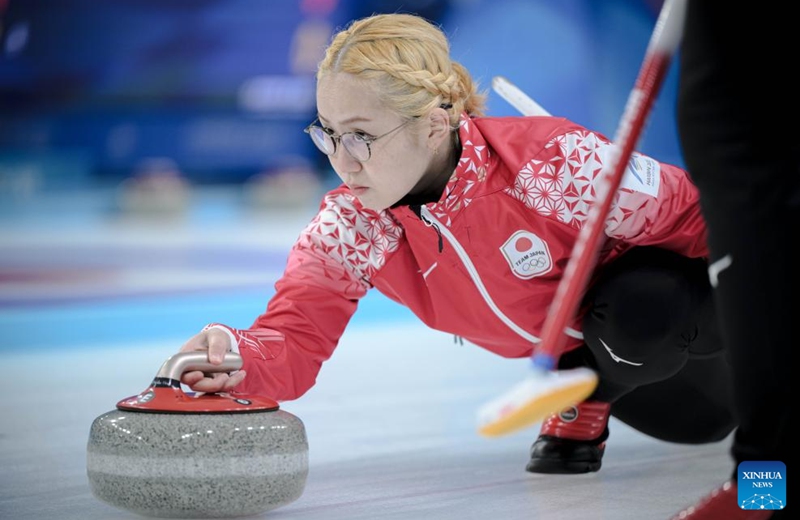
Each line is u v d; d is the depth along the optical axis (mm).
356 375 12508
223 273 21453
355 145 5836
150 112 32469
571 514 6027
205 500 5418
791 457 4219
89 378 12195
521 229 6316
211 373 5945
